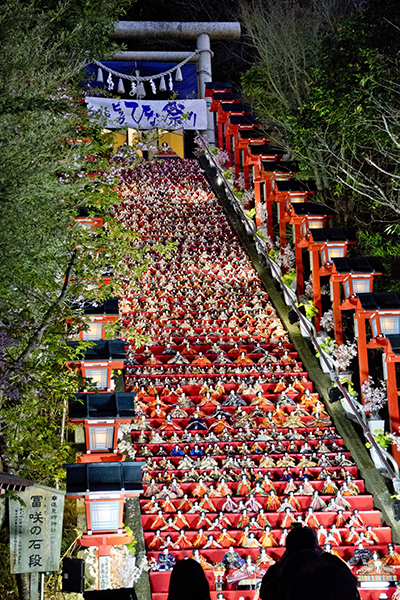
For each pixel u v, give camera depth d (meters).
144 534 12.24
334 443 15.31
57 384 9.52
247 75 26.48
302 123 17.33
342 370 16.53
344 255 18.17
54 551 8.65
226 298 22.98
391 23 15.28
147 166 37.03
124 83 37.47
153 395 17.08
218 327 21.14
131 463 9.34
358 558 12.05
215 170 34.72
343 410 16.14
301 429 15.88
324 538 12.62
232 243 27.02
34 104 8.48
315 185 21.52
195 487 13.62
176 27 36.19
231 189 29.94
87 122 14.45
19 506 8.64
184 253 26.62
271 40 26.05
